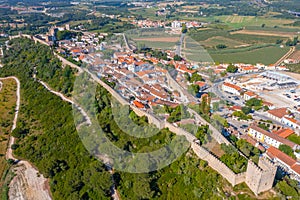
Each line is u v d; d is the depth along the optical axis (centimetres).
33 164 15325
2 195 13362
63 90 19725
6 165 15362
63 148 14662
